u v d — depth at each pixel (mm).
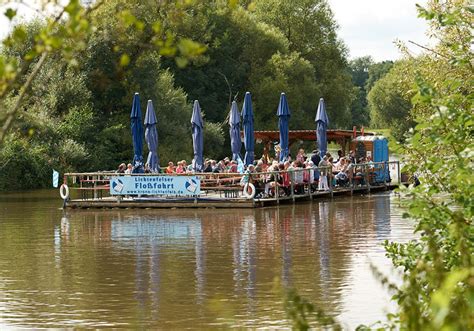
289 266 18688
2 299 15539
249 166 34781
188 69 78688
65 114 60594
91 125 60469
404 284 6820
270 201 34812
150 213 32438
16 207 37312
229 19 81250
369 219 28500
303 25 87562
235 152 40750
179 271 18391
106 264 19578
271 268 18484
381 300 14664
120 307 14695
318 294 15359
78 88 60031
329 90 86000
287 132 40375
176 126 66438
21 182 54000
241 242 23000
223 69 80750
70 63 5023
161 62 76750
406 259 8625
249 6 5668
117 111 65562
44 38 4957
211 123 71875
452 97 8477
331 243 22344
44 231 26672
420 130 8445
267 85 78375
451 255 7934
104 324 13398
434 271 6238
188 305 14742
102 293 16000
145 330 12945
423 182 8492
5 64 4969
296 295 6297
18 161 53500
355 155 45031
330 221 28062
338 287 16000
